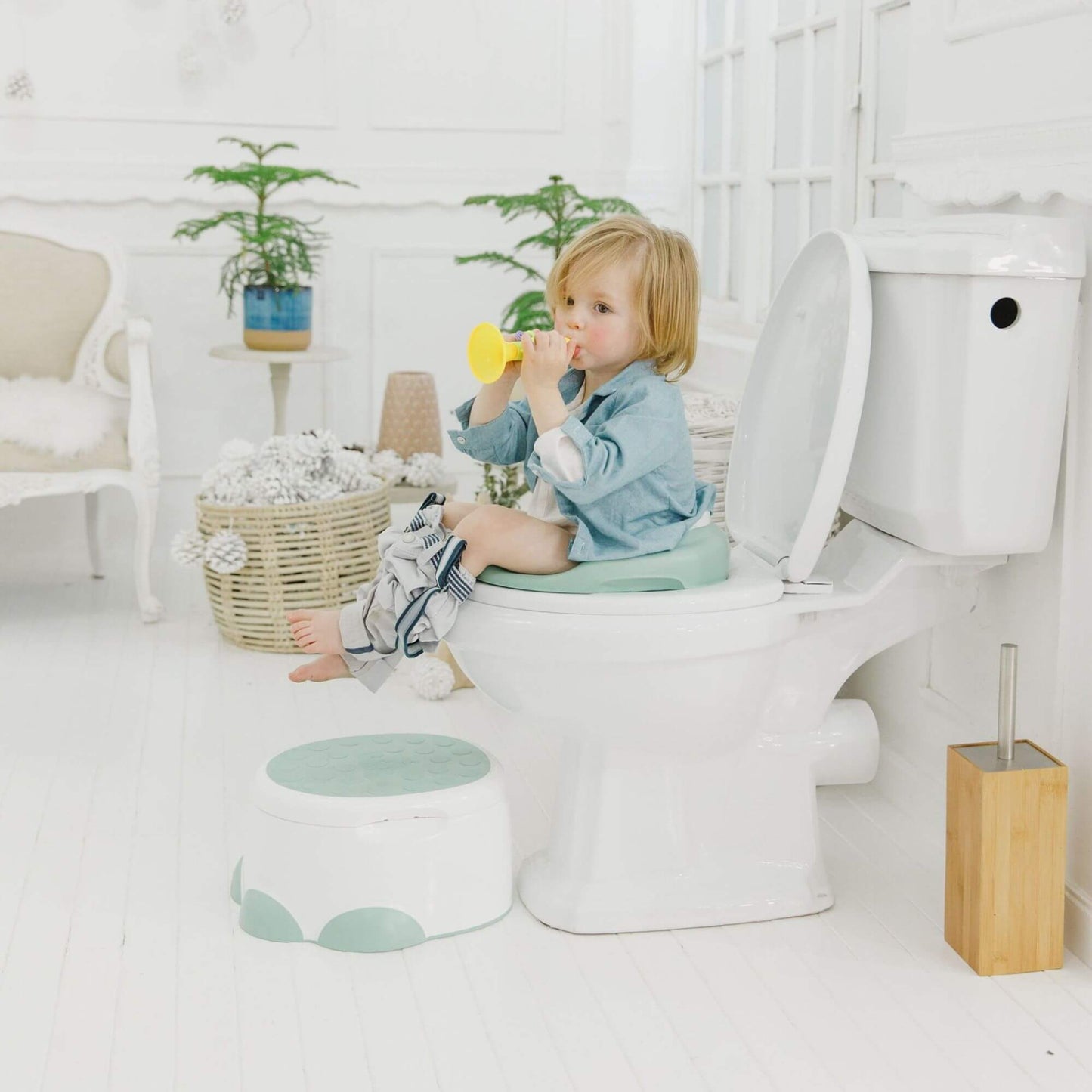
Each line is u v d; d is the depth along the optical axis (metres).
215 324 3.65
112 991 1.55
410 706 2.50
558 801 1.78
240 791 2.12
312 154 3.64
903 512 1.68
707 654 1.56
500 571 1.65
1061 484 1.65
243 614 2.79
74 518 3.62
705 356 3.09
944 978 1.59
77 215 3.52
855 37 2.48
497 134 3.74
